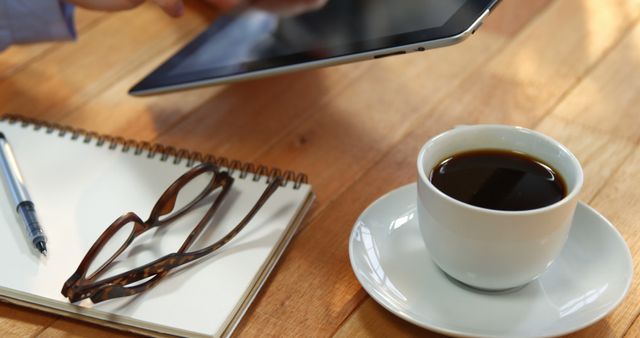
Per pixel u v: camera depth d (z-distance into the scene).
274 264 0.65
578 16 0.90
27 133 0.76
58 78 0.86
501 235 0.57
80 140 0.76
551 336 0.57
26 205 0.68
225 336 0.60
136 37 0.91
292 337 0.61
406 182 0.72
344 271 0.65
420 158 0.61
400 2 0.71
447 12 0.67
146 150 0.75
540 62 0.85
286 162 0.75
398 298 0.61
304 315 0.62
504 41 0.88
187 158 0.74
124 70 0.87
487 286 0.60
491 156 0.63
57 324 0.62
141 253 0.65
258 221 0.67
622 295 0.58
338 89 0.83
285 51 0.74
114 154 0.74
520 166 0.62
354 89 0.83
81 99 0.83
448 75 0.84
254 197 0.69
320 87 0.84
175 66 0.80
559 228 0.58
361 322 0.62
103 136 0.76
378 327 0.61
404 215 0.67
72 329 0.62
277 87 0.84
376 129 0.78
